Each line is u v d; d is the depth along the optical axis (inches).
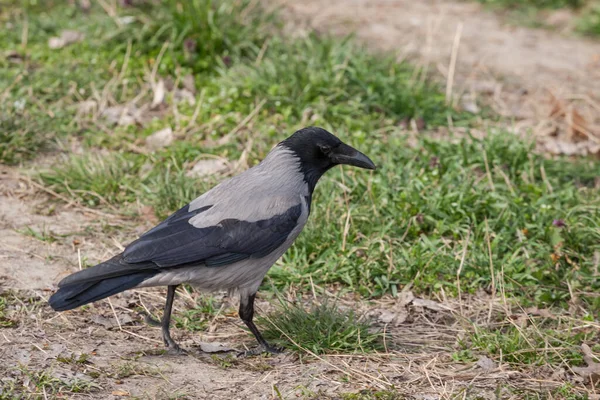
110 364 339.3
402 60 653.9
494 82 679.7
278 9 727.7
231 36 647.8
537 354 361.7
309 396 323.9
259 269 356.5
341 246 439.8
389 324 393.4
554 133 606.9
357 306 407.5
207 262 341.7
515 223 461.4
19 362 331.3
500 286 415.5
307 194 369.4
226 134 566.6
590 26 825.5
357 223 458.9
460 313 402.0
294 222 359.9
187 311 390.9
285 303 390.6
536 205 483.5
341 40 690.2
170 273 337.4
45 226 458.6
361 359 357.4
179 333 375.2
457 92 653.3
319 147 365.4
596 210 477.7
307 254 440.8
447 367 353.7
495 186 501.4
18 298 385.4
